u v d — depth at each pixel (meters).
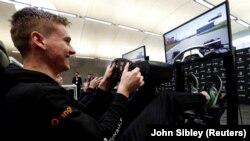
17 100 0.52
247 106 1.94
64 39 0.68
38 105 0.51
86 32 8.81
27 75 0.58
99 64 13.38
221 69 1.59
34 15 0.63
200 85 1.72
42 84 0.56
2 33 8.29
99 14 7.22
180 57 1.47
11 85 0.57
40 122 0.51
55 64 0.66
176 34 1.53
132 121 0.92
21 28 0.62
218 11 1.12
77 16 7.29
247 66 1.95
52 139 0.52
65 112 0.53
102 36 9.35
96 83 1.16
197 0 5.81
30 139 0.51
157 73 0.91
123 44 10.20
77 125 0.54
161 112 0.94
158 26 8.32
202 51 1.25
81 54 11.62
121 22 7.99
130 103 0.94
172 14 7.14
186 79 1.63
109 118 0.64
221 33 1.10
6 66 0.65
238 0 6.19
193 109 1.21
